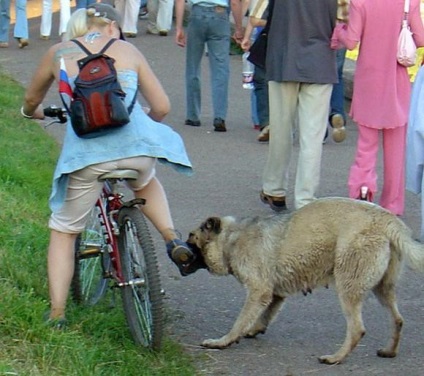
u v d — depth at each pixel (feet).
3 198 27.37
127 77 19.13
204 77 52.06
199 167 35.58
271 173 30.32
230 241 20.29
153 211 20.33
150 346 19.31
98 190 19.31
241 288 23.81
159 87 19.72
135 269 19.51
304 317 22.29
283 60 28.99
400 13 28.19
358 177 29.76
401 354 20.35
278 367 19.60
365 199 29.63
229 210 30.53
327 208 20.03
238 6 42.78
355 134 40.96
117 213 19.92
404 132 29.37
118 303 21.49
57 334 18.56
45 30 62.54
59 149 35.99
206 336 21.01
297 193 29.53
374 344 20.83
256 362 19.79
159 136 19.31
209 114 44.68
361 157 29.68
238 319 20.25
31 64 54.49
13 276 21.38
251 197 32.04
